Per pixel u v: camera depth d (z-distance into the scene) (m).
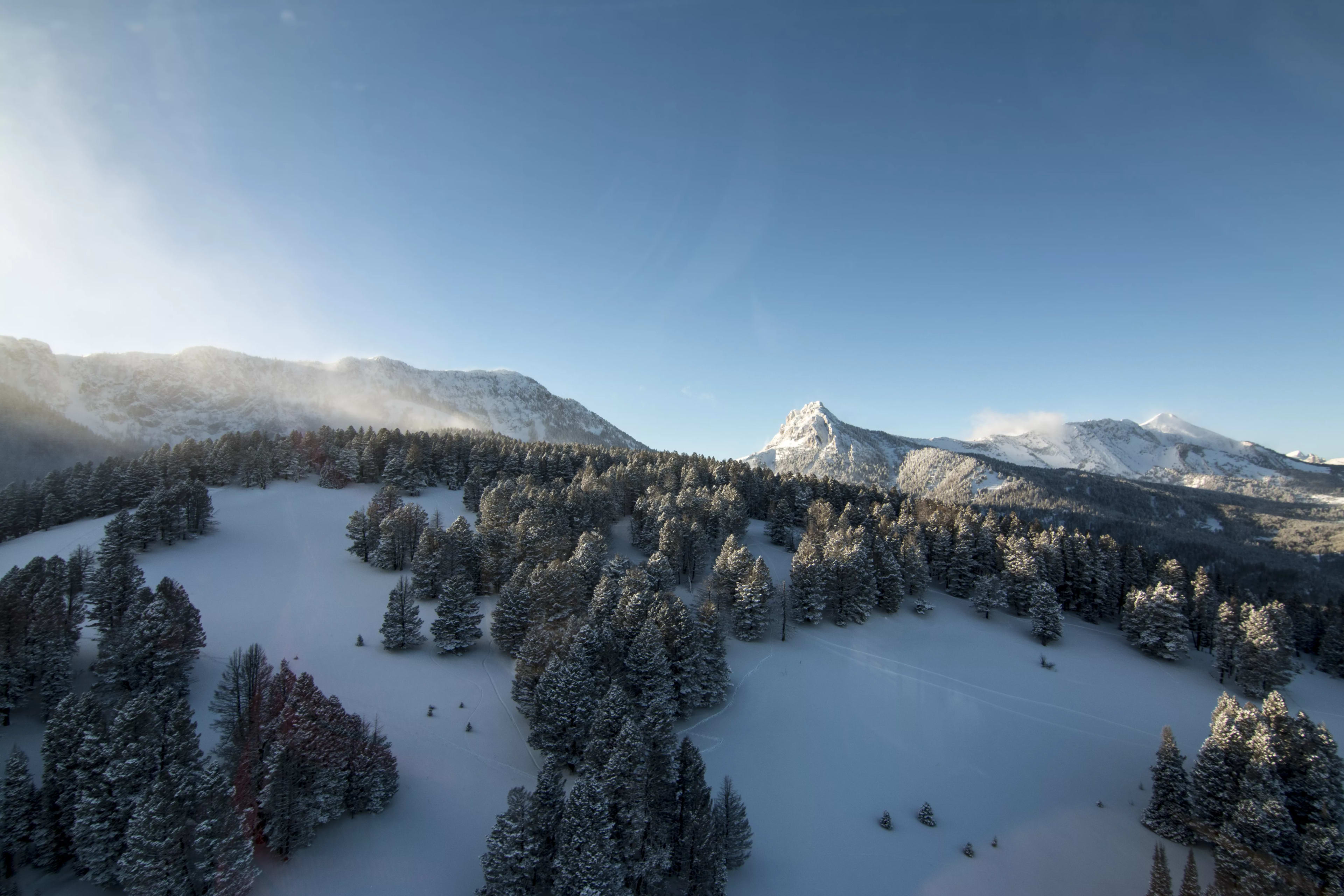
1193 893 49.00
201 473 151.75
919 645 103.12
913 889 54.34
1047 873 57.81
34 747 55.75
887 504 161.75
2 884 41.94
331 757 49.03
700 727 73.19
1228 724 61.97
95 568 95.88
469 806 55.38
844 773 69.31
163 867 38.41
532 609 80.06
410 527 113.56
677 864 48.41
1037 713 86.31
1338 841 51.16
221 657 75.88
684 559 113.00
